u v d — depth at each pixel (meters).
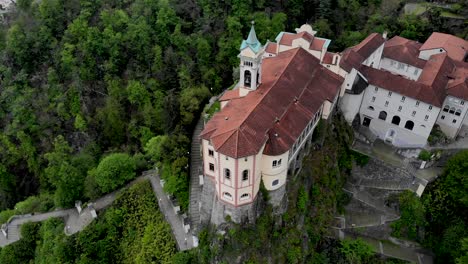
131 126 92.75
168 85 97.62
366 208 86.19
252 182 59.94
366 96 90.06
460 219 82.12
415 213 83.50
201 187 73.06
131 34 99.94
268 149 59.53
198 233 67.44
